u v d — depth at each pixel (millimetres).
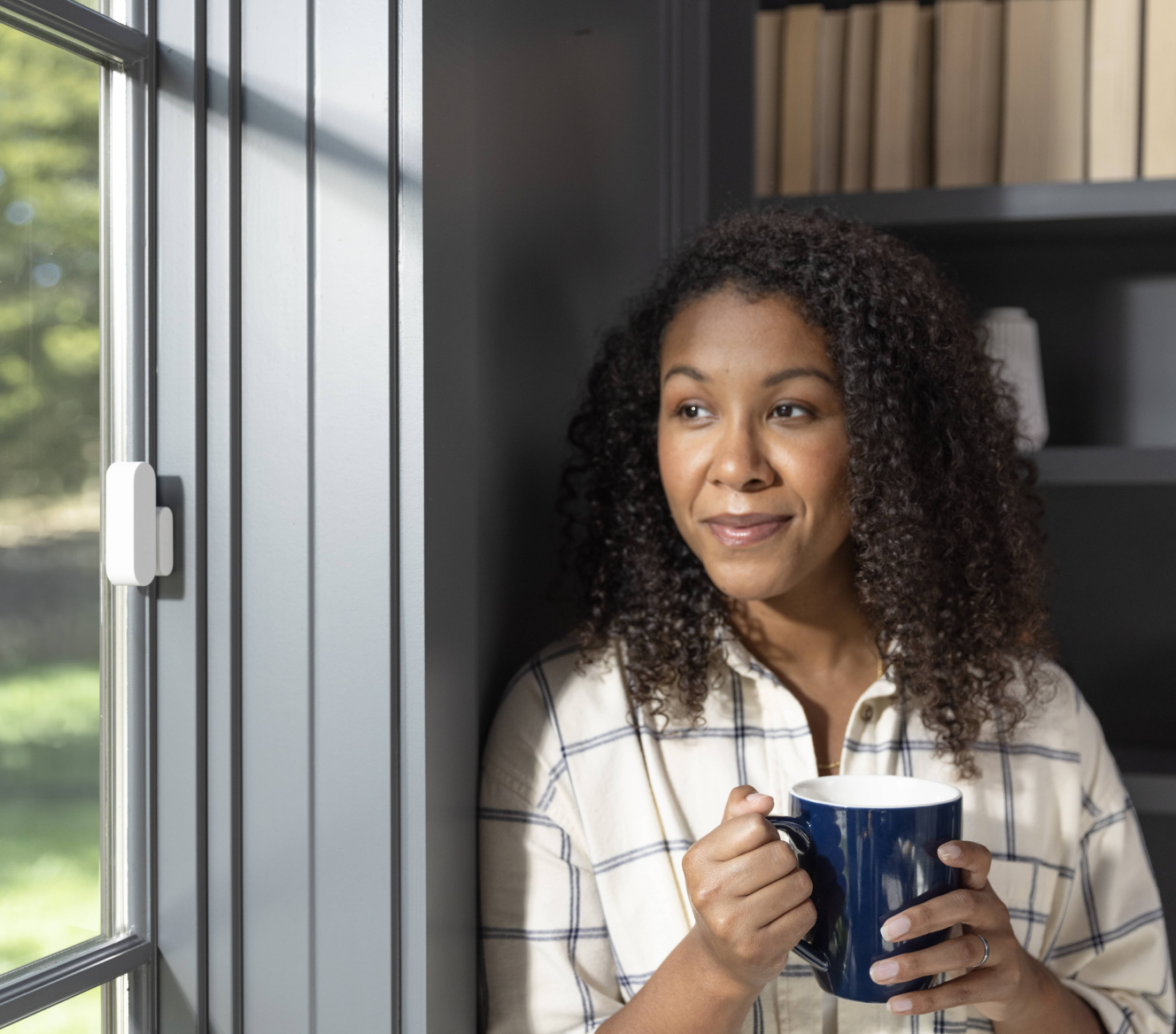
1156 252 1437
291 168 615
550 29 854
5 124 498
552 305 867
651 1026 611
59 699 538
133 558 566
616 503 806
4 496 496
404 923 618
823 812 574
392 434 608
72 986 532
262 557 621
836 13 1314
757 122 1330
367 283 608
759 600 784
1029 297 1477
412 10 605
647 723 761
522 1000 713
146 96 590
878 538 722
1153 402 1446
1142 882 833
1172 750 1366
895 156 1294
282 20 614
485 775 745
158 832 607
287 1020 619
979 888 589
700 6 1288
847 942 570
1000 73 1280
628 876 731
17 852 507
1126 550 1445
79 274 554
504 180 758
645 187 1129
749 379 684
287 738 618
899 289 733
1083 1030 737
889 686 760
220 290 612
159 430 607
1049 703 819
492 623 759
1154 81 1236
